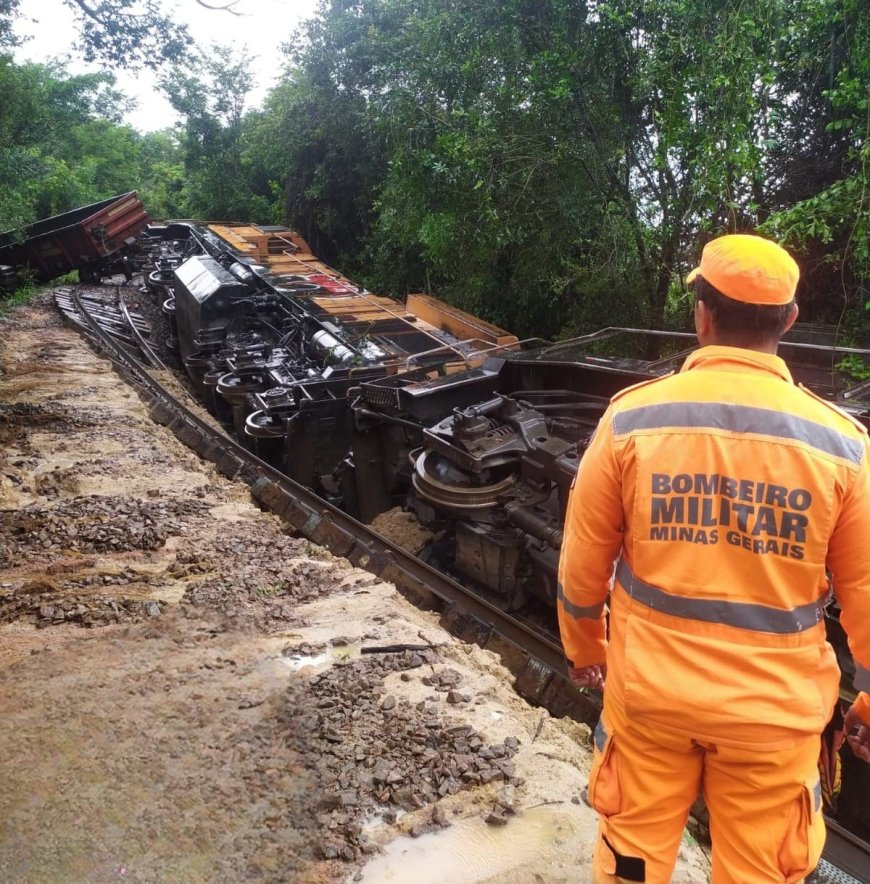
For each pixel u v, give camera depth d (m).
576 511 1.95
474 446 6.28
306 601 4.63
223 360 12.37
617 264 11.58
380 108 13.75
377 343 10.84
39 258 20.39
